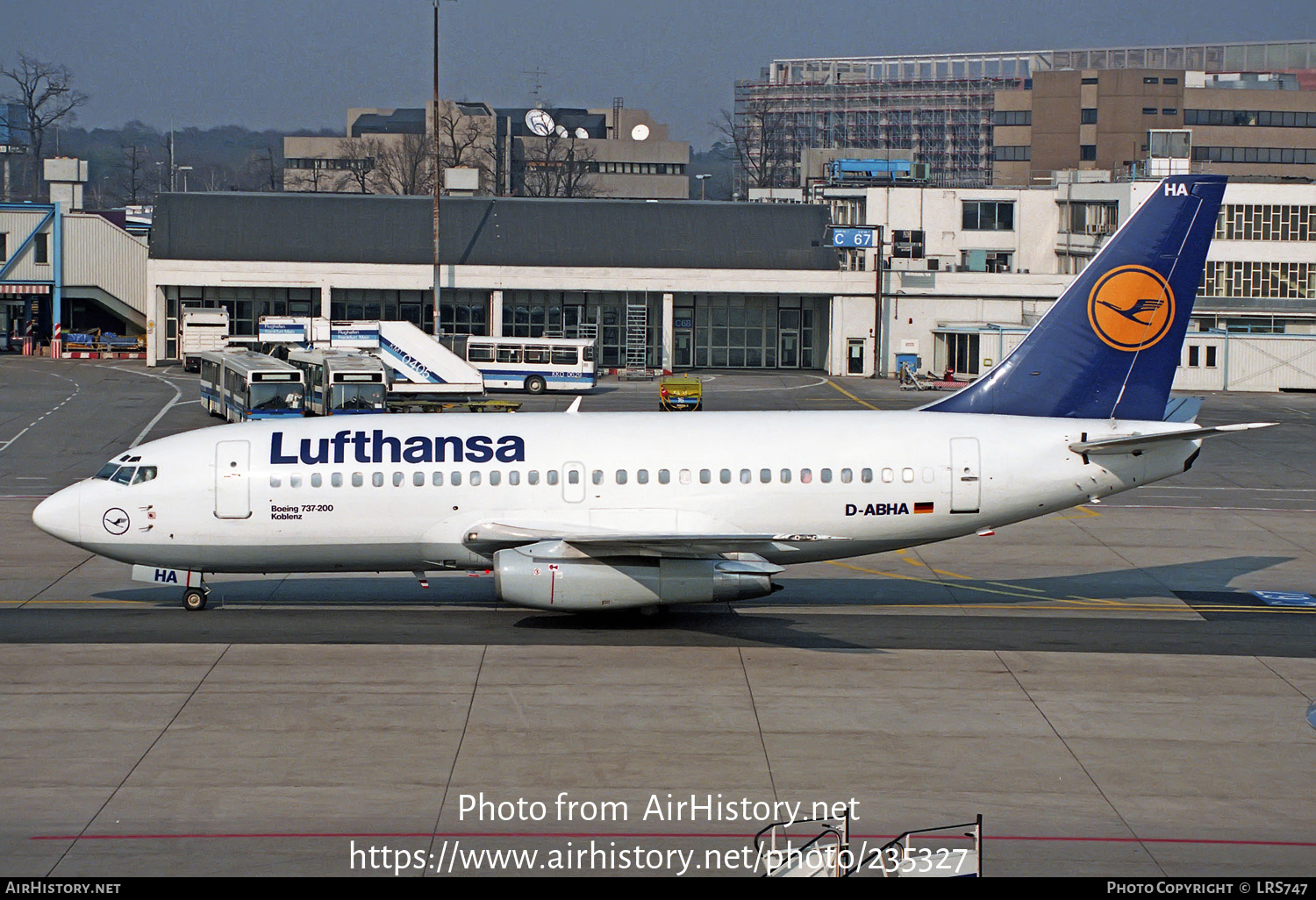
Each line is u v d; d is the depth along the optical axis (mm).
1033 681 75500
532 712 69125
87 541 86375
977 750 64625
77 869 51344
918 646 82500
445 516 86875
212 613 89438
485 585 99188
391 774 60875
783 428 89312
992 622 89188
